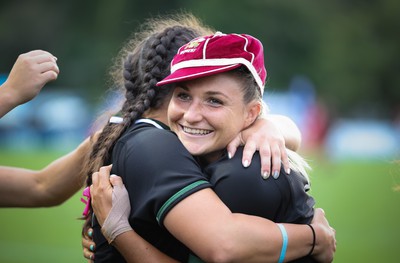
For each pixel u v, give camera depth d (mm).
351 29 56812
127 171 4473
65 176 5598
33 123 39750
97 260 4738
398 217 15289
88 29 52906
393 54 57938
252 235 4223
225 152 4621
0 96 4770
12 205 5691
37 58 4875
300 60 53844
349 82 55312
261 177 4426
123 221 4445
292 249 4359
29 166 22938
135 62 5082
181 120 4590
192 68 4441
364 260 10789
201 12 50625
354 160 34688
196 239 4184
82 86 49719
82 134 41062
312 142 29953
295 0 52906
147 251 4434
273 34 52469
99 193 4516
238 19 51219
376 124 51656
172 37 5047
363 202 17812
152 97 4871
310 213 4598
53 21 54312
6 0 55562
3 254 11289
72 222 14695
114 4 51656
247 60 4488
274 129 4684
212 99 4488
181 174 4324
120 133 4777
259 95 4645
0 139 39469
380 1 59812
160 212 4281
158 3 51875
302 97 39344
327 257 4566
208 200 4258
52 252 11445
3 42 54312
